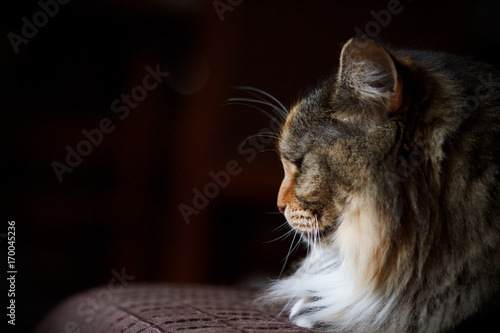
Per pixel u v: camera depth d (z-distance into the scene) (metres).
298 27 3.91
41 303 4.04
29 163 4.22
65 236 4.23
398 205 1.51
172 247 4.06
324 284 1.79
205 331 1.44
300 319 1.68
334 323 1.65
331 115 1.62
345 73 1.56
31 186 4.23
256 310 1.85
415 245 1.52
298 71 3.92
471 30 3.95
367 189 1.55
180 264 4.05
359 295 1.63
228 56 3.98
